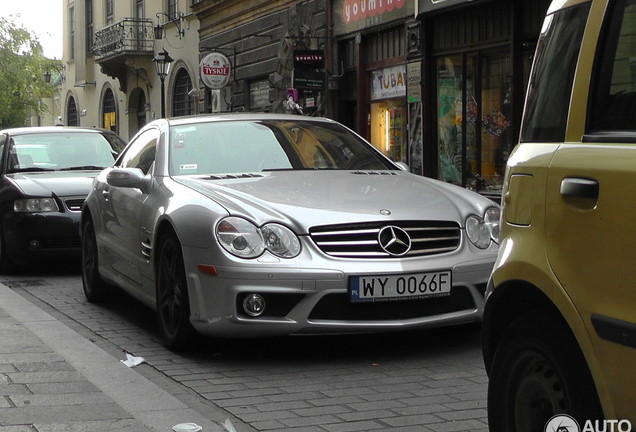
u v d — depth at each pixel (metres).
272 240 5.62
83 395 4.93
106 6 37.38
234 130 7.26
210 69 23.84
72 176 11.03
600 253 2.99
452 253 5.85
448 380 5.33
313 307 5.55
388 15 17.33
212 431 4.29
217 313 5.64
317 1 20.08
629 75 3.03
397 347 6.25
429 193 6.33
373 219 5.74
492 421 3.54
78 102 42.06
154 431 4.28
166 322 6.30
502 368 3.48
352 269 5.57
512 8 14.12
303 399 4.97
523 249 3.36
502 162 14.70
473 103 15.35
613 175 2.96
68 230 10.48
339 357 6.00
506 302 3.56
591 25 3.21
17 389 5.05
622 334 2.87
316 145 7.24
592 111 3.16
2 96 42.50
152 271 6.50
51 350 6.05
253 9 23.48
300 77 19.38
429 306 5.77
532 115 3.47
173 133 7.17
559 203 3.19
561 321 3.23
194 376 5.55
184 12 28.69
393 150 17.89
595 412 3.04
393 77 17.75
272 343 6.44
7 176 11.05
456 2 14.96
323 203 5.91
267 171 6.79
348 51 19.33
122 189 7.51
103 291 8.41
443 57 16.12
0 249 10.86
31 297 8.95
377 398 4.96
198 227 5.78
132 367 5.80
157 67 24.17
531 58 14.20
